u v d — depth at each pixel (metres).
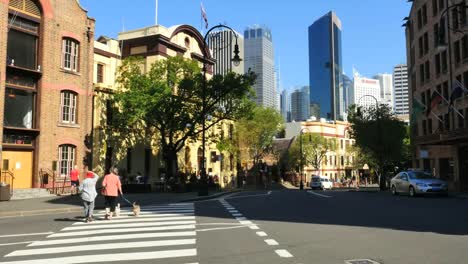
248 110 38.66
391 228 12.12
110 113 37.38
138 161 40.41
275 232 11.68
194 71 37.69
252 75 37.41
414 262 7.88
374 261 7.98
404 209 17.53
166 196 28.47
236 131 56.97
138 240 10.65
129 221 14.77
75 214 18.11
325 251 8.99
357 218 14.65
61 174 30.67
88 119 32.78
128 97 34.91
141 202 23.66
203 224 13.59
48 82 29.94
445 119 43.62
